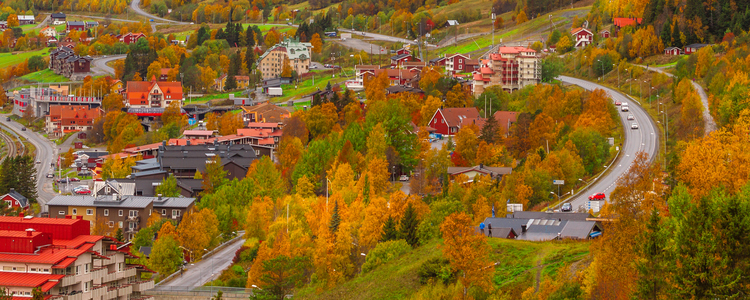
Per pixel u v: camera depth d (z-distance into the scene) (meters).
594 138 192.75
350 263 127.00
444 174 169.00
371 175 175.38
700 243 69.38
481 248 95.50
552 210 152.75
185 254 147.00
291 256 123.88
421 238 128.00
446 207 136.12
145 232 164.25
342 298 114.56
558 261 102.88
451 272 103.62
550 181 165.75
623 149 199.88
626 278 80.25
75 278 111.25
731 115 171.12
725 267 68.06
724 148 127.88
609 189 167.25
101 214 183.50
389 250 123.25
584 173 182.12
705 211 71.75
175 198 190.38
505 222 123.44
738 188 102.50
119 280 121.06
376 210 132.62
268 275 116.69
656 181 113.31
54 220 120.62
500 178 184.12
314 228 144.75
